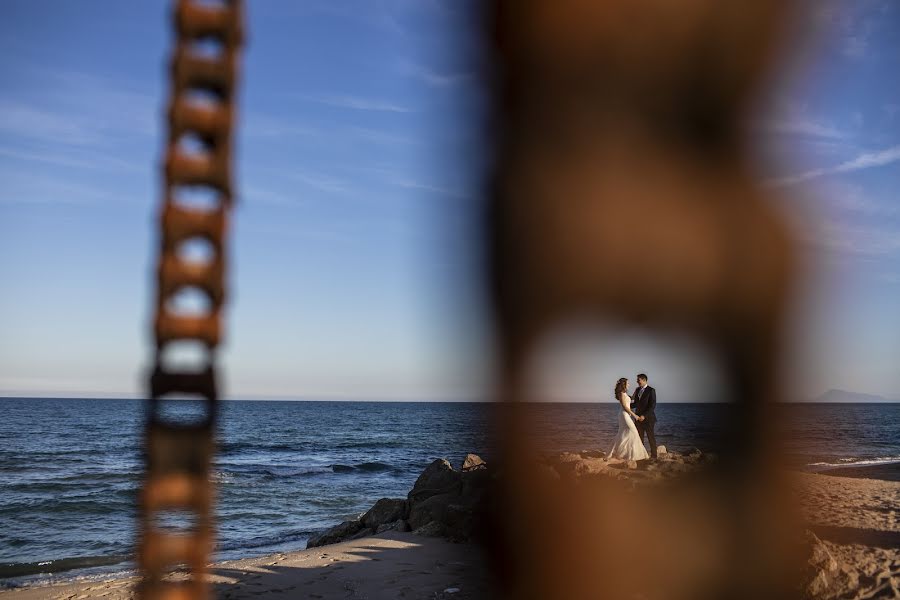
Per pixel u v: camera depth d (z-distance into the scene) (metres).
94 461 46.12
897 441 51.47
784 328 0.80
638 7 0.81
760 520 0.86
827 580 5.50
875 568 6.42
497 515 0.80
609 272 0.77
